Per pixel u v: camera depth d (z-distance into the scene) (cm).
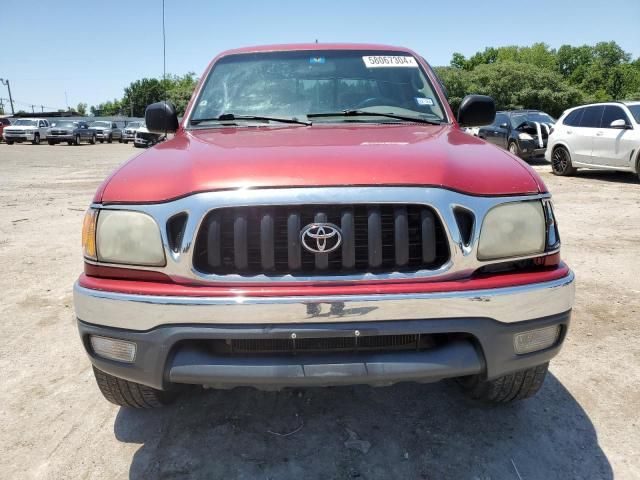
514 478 220
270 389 202
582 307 400
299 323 188
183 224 195
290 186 192
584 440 244
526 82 4619
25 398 286
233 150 224
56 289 459
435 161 208
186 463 231
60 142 3509
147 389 243
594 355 324
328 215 193
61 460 235
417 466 228
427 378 196
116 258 202
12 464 233
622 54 7719
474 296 191
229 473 225
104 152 2598
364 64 342
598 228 662
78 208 867
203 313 188
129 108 7819
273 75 334
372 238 192
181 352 195
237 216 192
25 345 351
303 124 301
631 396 279
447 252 196
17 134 3322
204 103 323
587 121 1102
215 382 194
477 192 199
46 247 607
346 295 187
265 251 192
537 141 1369
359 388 290
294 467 228
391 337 197
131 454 238
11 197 991
